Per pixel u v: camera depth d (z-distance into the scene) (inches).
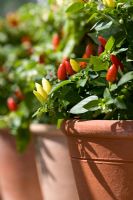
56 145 46.4
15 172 56.0
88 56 37.3
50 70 42.6
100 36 35.2
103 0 32.9
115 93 32.6
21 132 53.6
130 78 30.2
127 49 33.1
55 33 54.2
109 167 31.8
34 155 55.1
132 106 32.9
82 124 32.1
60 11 51.1
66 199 46.6
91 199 33.3
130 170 31.2
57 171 46.8
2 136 55.9
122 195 31.7
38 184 56.0
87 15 43.6
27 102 52.7
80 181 33.9
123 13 32.8
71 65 34.3
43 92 34.2
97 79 33.2
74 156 33.8
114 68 31.5
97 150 32.0
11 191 57.0
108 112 33.1
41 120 52.9
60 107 34.7
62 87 33.9
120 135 30.7
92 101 31.9
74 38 45.9
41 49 52.9
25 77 52.8
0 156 56.6
